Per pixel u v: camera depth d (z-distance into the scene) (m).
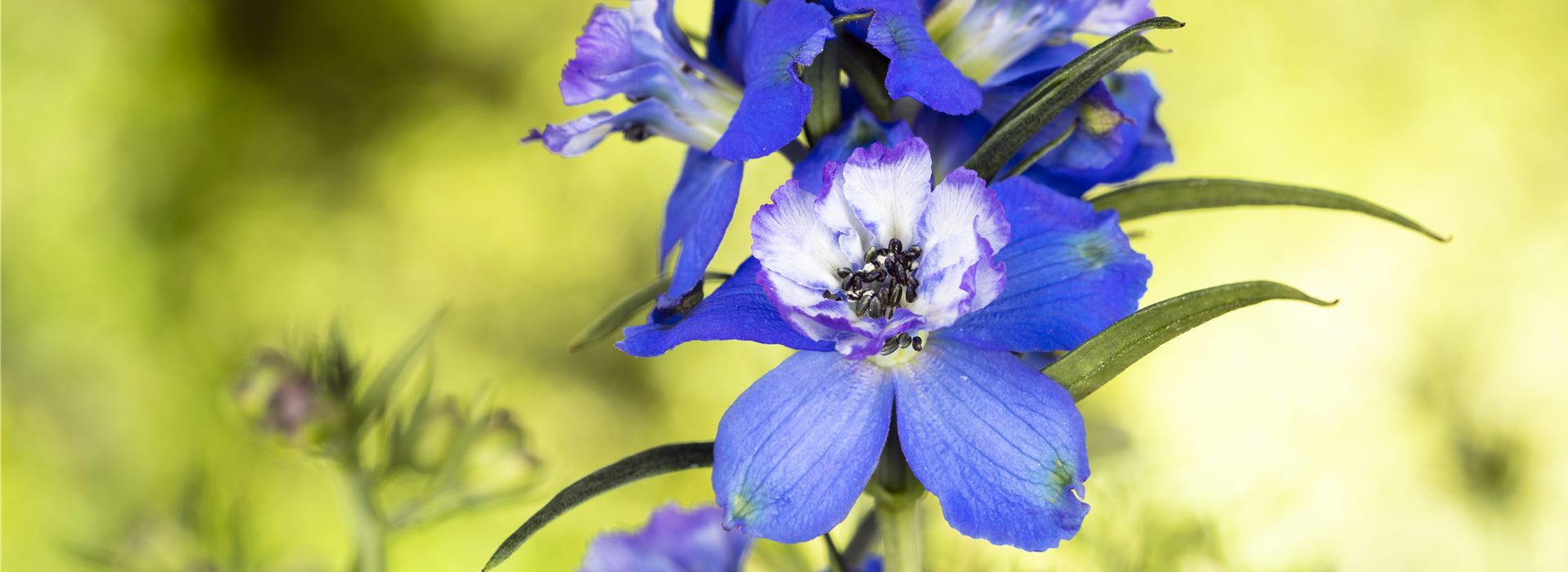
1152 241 1.09
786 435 0.30
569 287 1.24
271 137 1.33
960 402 0.30
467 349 1.22
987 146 0.30
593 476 0.30
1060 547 0.41
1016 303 0.30
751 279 0.30
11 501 1.03
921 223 0.30
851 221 0.30
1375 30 1.14
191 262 1.26
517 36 1.34
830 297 0.30
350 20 1.36
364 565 0.41
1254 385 1.03
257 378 0.40
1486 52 1.13
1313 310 1.06
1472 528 0.84
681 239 0.32
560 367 1.21
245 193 1.30
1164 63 1.15
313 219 1.30
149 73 1.29
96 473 1.07
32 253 1.19
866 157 0.30
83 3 1.28
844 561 0.32
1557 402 0.98
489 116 1.33
